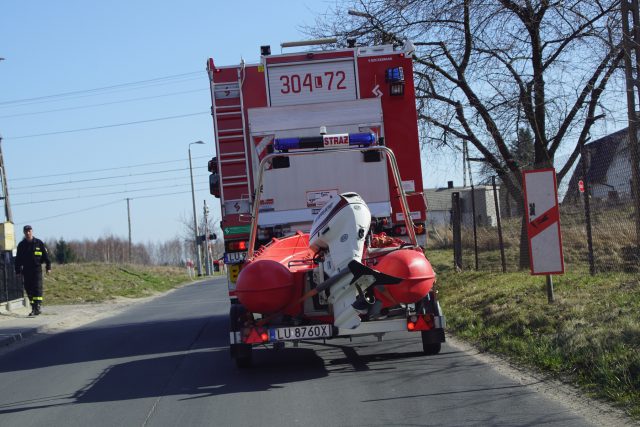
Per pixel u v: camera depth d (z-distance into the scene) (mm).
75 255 69688
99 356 11008
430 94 16875
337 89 10914
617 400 6207
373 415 6449
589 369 7109
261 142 10711
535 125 15562
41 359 11219
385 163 10664
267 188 10562
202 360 9906
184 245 84812
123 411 7191
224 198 10727
